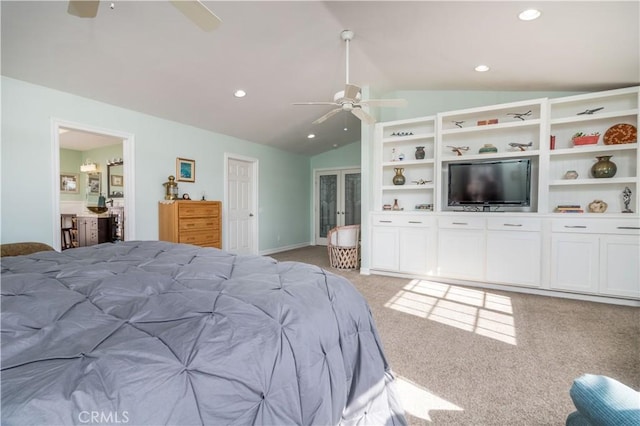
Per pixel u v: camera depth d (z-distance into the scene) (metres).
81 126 3.52
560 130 3.78
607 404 0.87
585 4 2.09
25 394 0.57
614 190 3.54
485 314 2.88
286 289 1.21
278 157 6.84
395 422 1.35
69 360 0.69
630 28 2.33
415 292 3.59
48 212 3.24
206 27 1.78
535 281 3.48
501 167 3.86
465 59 3.23
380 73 3.84
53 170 3.28
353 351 1.30
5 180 2.98
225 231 5.48
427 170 4.62
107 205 6.07
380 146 4.67
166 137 4.46
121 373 0.66
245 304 1.02
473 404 1.59
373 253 4.49
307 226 7.93
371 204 4.59
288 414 0.88
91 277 1.26
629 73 3.16
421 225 4.13
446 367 1.95
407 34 2.83
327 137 6.64
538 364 1.98
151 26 2.61
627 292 3.10
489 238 3.71
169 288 1.17
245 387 0.80
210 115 4.59
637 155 3.20
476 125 4.21
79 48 2.78
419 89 4.56
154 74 3.36
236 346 0.84
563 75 3.34
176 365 0.73
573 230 3.31
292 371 0.93
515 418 1.48
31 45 2.64
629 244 3.09
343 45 3.11
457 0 2.23
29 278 1.19
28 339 0.76
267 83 3.90
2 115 2.96
